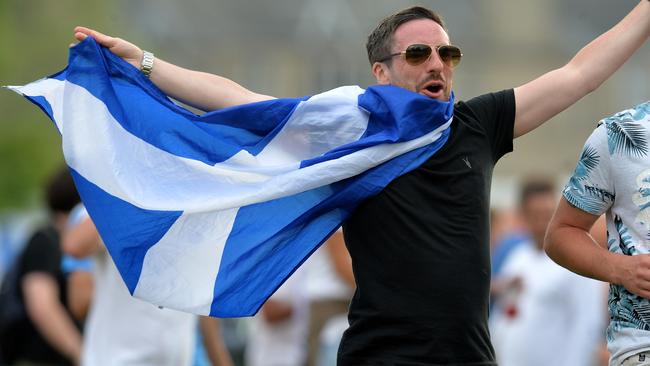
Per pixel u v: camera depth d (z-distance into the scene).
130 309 13.68
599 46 10.65
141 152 10.61
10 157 68.94
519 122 10.43
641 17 10.64
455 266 9.76
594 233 10.93
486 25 117.69
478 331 9.79
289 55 111.25
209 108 10.90
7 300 16.23
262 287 10.20
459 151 10.11
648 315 9.80
